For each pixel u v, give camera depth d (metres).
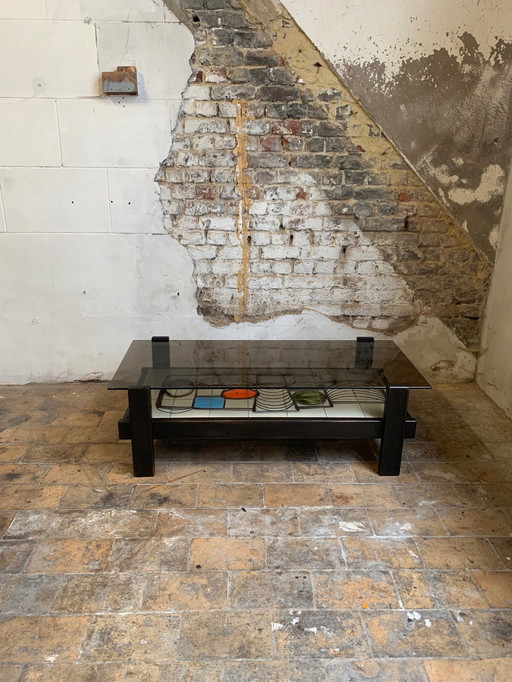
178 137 2.67
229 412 2.15
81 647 1.35
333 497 2.01
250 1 2.47
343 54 2.56
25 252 2.82
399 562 1.66
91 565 1.63
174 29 2.50
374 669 1.29
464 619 1.45
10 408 2.75
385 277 2.94
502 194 2.78
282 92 2.61
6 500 1.96
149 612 1.46
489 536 1.79
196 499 1.98
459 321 3.03
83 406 2.79
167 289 2.93
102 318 2.97
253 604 1.49
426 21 2.51
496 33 2.52
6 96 2.56
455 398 2.95
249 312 2.99
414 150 2.71
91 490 2.03
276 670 1.29
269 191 2.77
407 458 2.30
